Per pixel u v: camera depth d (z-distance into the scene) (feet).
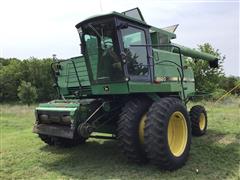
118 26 17.25
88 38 18.81
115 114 19.43
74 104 18.01
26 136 29.86
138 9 21.42
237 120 34.35
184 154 17.47
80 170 17.38
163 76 21.06
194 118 25.70
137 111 17.15
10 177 16.90
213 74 64.18
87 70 19.13
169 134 17.42
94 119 18.37
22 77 174.60
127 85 17.26
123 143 16.80
